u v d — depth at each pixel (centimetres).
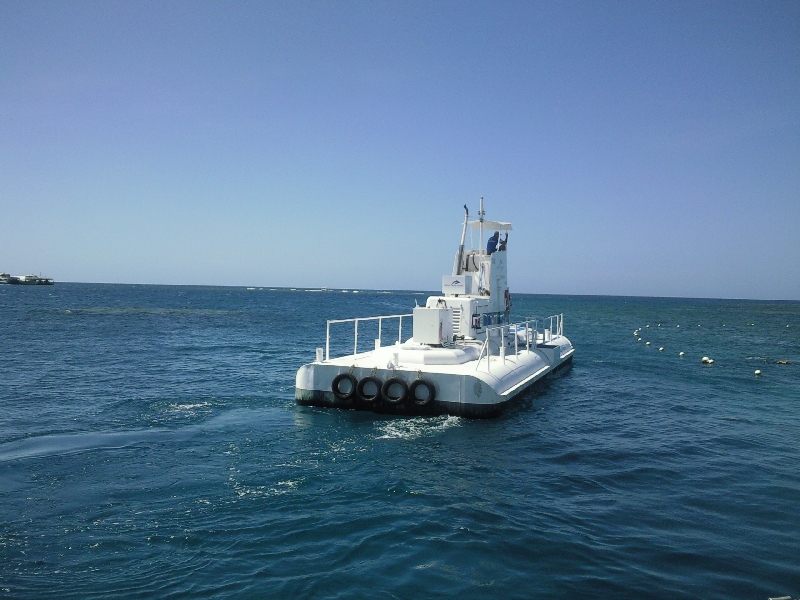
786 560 979
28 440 1628
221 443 1622
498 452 1609
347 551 978
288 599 827
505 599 836
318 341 5109
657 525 1123
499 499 1245
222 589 849
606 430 1942
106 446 1572
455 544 1013
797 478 1447
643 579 902
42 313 7888
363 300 19425
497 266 2841
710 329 8131
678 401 2545
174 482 1295
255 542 1005
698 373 3497
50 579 867
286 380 2862
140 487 1259
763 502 1267
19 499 1178
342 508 1166
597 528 1100
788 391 2864
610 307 17412
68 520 1080
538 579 896
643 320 10238
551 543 1026
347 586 865
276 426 1823
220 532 1041
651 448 1719
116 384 2641
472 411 1925
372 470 1412
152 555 950
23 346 4059
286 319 8381
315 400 2084
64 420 1888
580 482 1380
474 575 905
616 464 1542
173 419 1919
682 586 883
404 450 1591
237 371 3159
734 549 1019
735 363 4050
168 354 3872
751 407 2434
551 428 1934
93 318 7269
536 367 2677
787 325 9631
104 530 1039
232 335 5575
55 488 1244
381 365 2069
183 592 839
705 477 1442
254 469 1397
